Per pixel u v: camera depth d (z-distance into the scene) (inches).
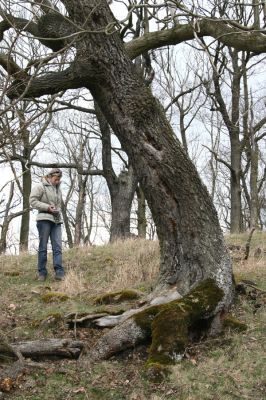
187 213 259.3
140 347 231.1
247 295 277.6
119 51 259.1
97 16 252.1
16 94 247.8
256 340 234.4
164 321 227.5
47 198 368.5
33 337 254.7
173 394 197.8
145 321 232.2
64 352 229.0
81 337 250.4
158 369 209.3
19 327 266.5
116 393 201.3
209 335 239.6
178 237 263.3
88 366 220.8
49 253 478.6
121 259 414.6
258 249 397.1
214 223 261.6
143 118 259.1
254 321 251.8
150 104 259.8
